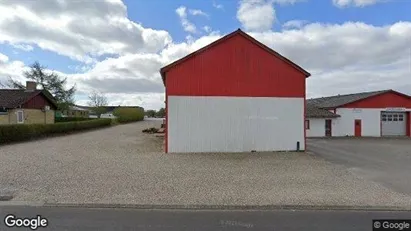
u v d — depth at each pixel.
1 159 11.29
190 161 11.62
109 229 4.71
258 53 14.93
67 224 4.91
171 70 14.35
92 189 7.11
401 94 28.36
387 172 9.89
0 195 6.50
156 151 14.48
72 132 27.14
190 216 5.43
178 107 14.33
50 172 8.95
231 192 7.05
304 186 7.74
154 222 5.07
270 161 11.88
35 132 20.66
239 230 4.75
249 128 14.82
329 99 34.72
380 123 28.25
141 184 7.69
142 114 62.97
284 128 15.11
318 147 18.11
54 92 44.47
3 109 28.05
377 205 6.19
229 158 12.56
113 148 15.38
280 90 15.09
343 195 6.92
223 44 14.70
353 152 15.51
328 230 4.81
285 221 5.22
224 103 14.63
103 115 65.56
